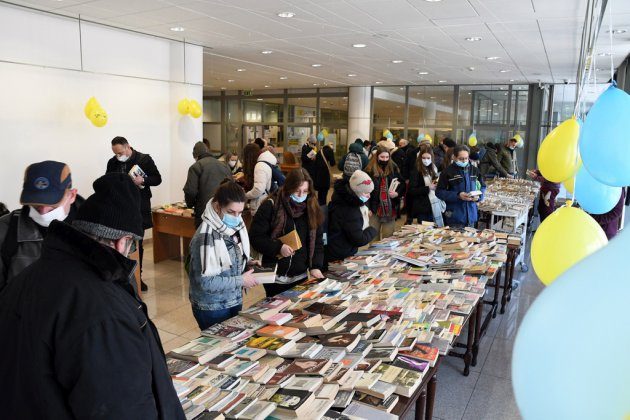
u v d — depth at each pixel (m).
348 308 2.62
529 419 0.66
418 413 2.15
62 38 5.95
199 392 1.79
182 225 5.98
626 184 2.03
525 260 6.79
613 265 0.63
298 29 6.54
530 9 5.24
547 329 0.65
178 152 7.57
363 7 5.32
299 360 2.06
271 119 16.73
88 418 1.10
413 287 3.09
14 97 5.55
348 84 14.30
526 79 12.09
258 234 3.19
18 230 2.16
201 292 2.66
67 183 2.19
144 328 1.27
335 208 3.73
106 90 6.54
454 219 5.25
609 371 0.58
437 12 5.48
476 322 3.63
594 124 2.04
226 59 9.45
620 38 6.36
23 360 1.13
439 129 14.29
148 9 5.51
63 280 1.16
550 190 6.69
